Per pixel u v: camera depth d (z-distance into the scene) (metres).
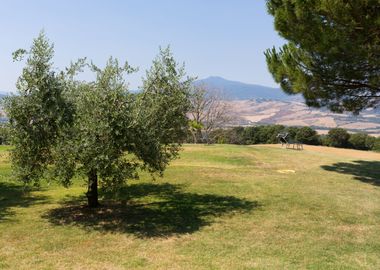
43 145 7.46
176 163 15.48
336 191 10.62
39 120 7.30
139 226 7.37
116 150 7.18
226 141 39.22
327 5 10.09
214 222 7.62
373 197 9.93
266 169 14.53
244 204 9.09
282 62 13.30
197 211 8.48
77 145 6.88
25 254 5.86
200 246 6.23
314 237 6.72
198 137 34.31
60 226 7.38
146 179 12.26
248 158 16.97
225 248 6.13
